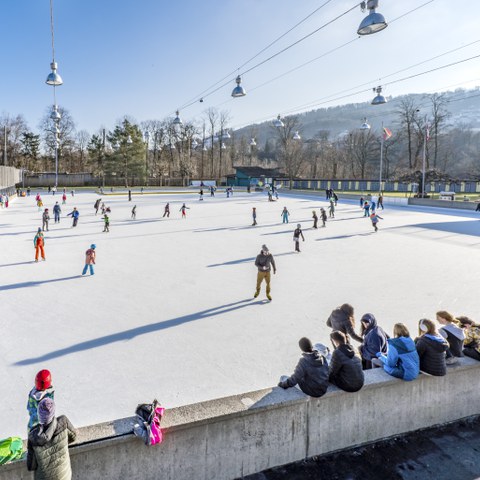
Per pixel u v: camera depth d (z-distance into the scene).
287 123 95.31
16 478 3.65
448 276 13.73
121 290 11.95
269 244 20.05
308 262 15.98
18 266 15.02
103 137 88.88
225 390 6.36
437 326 9.13
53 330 8.83
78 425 5.43
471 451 4.86
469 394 5.58
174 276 13.63
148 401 6.04
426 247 19.36
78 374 6.87
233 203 46.72
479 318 9.70
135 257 16.78
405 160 98.88
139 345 8.08
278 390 4.78
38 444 3.36
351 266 15.27
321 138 132.00
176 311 10.12
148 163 100.81
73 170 109.75
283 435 4.57
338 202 48.59
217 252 17.94
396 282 12.95
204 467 4.25
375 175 104.00
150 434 3.86
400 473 4.47
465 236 22.80
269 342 8.27
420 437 5.14
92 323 9.27
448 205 41.09
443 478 4.39
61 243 20.00
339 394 4.76
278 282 12.94
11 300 10.95
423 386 5.25
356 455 4.79
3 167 43.94
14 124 96.00
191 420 4.12
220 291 11.89
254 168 87.81
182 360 7.42
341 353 4.80
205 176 113.44
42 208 39.12
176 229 25.38
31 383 6.58
